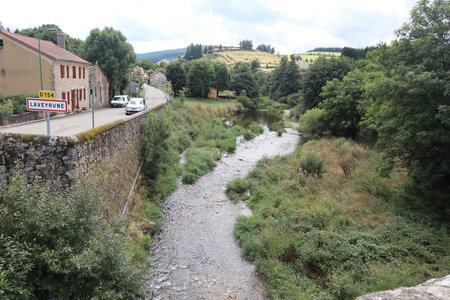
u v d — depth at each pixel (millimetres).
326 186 15383
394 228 10648
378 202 12727
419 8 12516
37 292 5035
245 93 75750
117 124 11406
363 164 17641
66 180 6789
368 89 13398
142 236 10938
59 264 4883
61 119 23156
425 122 10992
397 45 13508
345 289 7957
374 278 8203
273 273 9258
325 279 8805
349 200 13273
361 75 28141
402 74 12203
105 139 9758
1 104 19891
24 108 21969
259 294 8664
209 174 20219
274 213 13203
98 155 8906
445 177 12102
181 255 10562
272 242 10656
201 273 9609
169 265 9914
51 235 5059
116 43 41500
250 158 24734
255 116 55750
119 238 5973
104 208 8945
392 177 15000
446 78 10734
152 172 16328
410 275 8305
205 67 71812
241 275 9602
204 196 16281
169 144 17578
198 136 30641
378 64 14977
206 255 10672
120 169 11555
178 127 28922
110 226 6391
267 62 191500
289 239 10609
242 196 16219
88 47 40438
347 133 29109
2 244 4590
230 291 8773
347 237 10367
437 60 11898
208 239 11805
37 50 25516
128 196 12125
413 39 12805
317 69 44531
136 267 6355
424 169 11773
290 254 9930
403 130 11672
